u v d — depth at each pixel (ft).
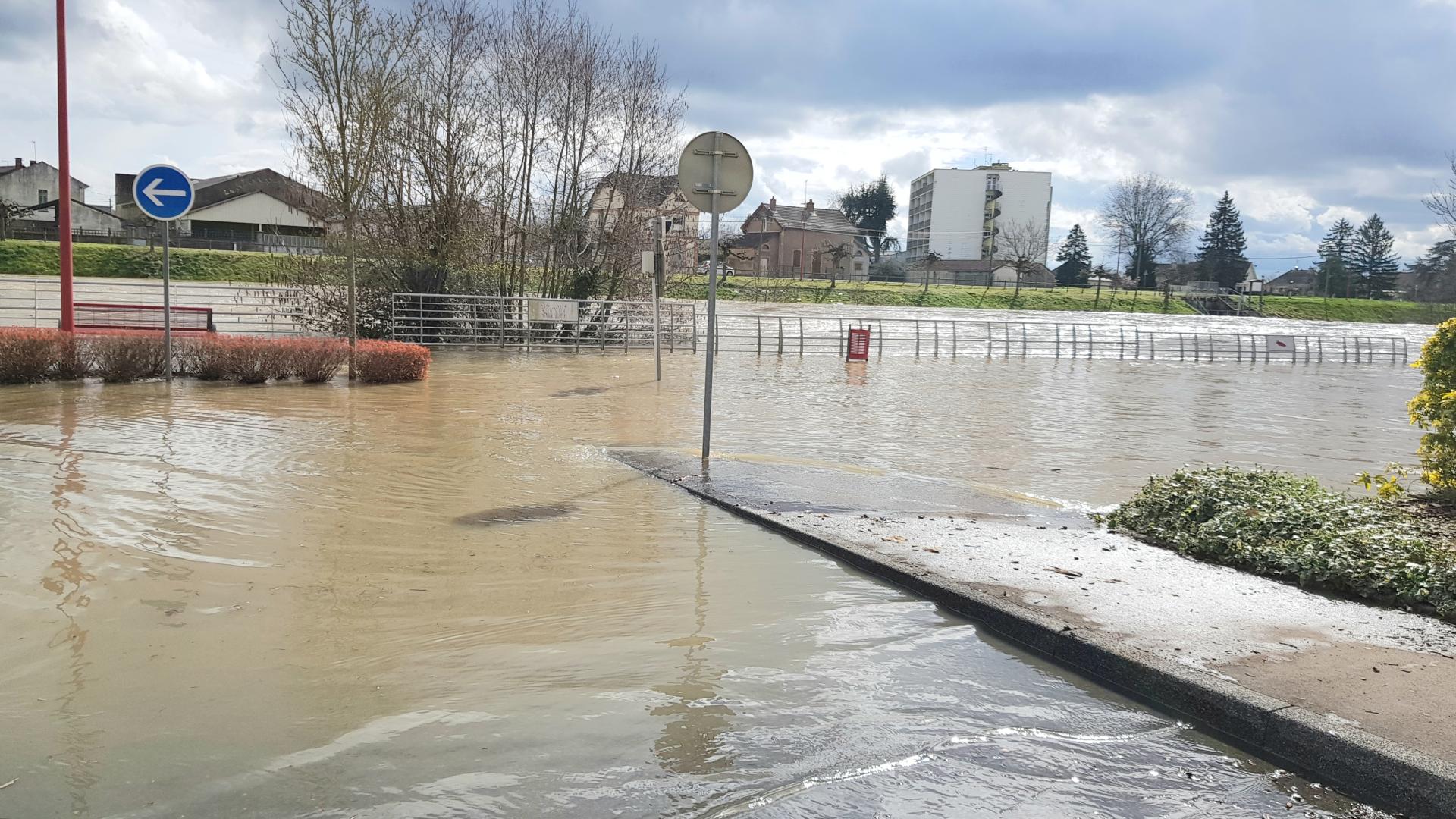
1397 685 13.10
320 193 78.54
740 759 10.91
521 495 25.23
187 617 14.89
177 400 41.75
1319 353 135.23
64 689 12.10
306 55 49.21
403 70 56.80
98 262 180.34
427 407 44.42
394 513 22.59
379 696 12.22
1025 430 47.11
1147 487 26.27
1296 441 46.65
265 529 20.53
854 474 30.30
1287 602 17.15
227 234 255.70
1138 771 11.28
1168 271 384.88
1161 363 122.72
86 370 47.42
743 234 323.78
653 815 9.63
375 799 9.70
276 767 10.29
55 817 9.14
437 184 86.63
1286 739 11.73
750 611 16.35
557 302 91.45
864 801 10.14
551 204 99.96
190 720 11.32
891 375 82.69
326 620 15.05
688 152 29.40
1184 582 18.35
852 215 485.56
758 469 30.01
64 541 18.83
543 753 10.84
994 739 11.89
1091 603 16.66
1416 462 39.70
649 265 61.36
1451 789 10.30
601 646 14.34
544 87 96.73
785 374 79.92
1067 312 296.71
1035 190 435.53
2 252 174.50
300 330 85.25
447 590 16.83
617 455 32.04
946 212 437.58
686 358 92.53
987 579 17.98
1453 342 26.50
